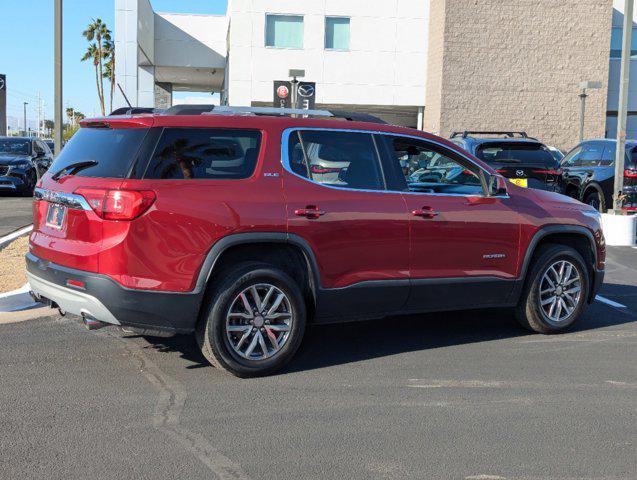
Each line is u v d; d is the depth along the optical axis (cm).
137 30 2683
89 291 472
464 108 2872
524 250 621
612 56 3148
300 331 521
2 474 355
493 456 387
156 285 473
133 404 455
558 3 2878
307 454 386
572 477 363
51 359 545
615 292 863
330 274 530
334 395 480
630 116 3212
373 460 379
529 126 2919
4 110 4006
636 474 368
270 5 2859
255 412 446
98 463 370
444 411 454
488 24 2847
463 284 591
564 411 457
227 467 368
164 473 360
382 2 2931
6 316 665
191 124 496
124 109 728
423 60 2988
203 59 3359
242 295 498
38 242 526
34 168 2064
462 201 592
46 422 423
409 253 562
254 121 519
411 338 635
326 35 2923
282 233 506
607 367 556
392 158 571
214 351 495
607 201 1412
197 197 482
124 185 469
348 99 2961
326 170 538
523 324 654
